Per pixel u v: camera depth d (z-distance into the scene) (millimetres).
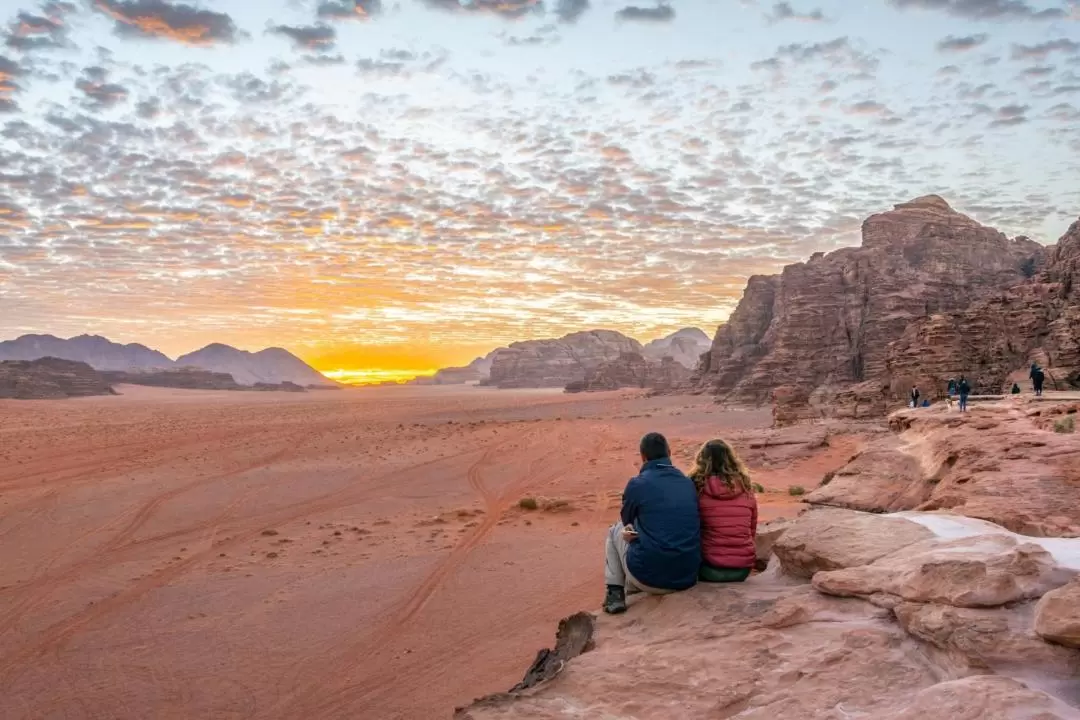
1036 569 5316
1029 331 53031
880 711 4430
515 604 15992
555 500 28281
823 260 119875
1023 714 3725
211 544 23281
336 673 12602
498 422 88812
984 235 111750
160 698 11781
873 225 111250
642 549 6957
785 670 5199
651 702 5152
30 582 19016
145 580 18859
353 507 29844
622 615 7105
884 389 56500
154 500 31656
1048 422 18141
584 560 19438
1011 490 13367
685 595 6953
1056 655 4445
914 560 6316
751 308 137375
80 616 16016
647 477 7164
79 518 27844
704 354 154500
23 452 53469
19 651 14016
